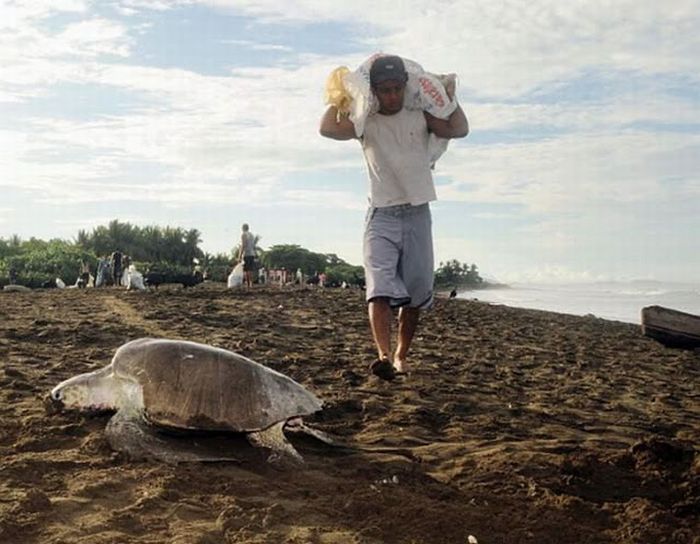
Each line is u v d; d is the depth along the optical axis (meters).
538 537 3.94
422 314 18.45
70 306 16.06
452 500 4.39
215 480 4.35
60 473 4.31
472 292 69.62
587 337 15.86
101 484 4.10
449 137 6.30
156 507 3.85
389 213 6.35
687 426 7.04
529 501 4.45
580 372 10.27
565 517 4.22
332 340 11.48
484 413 6.95
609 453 5.50
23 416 5.51
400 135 6.20
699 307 37.47
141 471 4.38
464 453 5.43
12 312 13.95
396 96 6.03
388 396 7.27
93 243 73.38
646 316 14.20
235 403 4.85
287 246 73.06
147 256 73.88
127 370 5.09
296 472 4.66
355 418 6.41
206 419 4.77
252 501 4.05
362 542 3.63
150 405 4.87
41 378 7.07
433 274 6.62
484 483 4.71
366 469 4.81
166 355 5.05
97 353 8.62
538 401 7.80
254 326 12.70
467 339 13.21
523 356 11.48
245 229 26.94
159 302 17.55
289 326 13.01
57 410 5.40
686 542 4.03
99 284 34.59
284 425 5.13
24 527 3.48
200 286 29.78
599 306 39.25
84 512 3.74
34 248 66.00
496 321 18.23
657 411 7.78
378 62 6.04
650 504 4.48
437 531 3.87
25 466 4.31
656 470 5.15
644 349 13.99
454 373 9.11
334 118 6.20
